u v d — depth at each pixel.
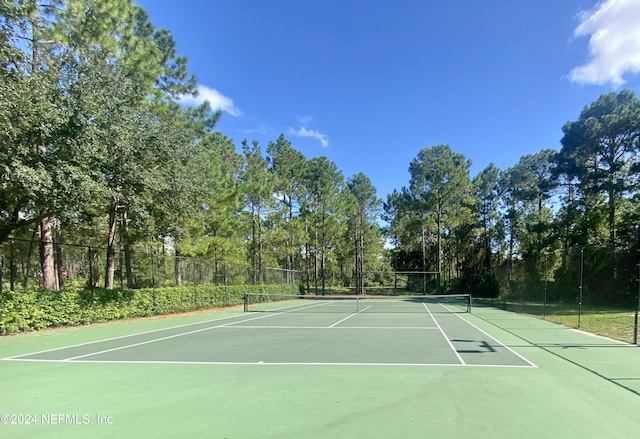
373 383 5.99
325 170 44.53
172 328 13.69
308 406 4.91
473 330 12.68
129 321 15.97
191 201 18.09
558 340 10.34
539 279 22.62
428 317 17.80
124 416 4.59
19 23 10.06
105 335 11.80
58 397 5.37
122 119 12.94
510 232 45.12
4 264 14.93
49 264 14.64
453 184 39.12
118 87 13.25
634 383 5.95
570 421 4.36
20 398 5.33
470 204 43.41
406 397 5.25
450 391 5.53
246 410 4.78
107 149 12.48
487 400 5.11
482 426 4.21
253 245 32.25
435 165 40.03
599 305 20.41
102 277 20.78
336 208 42.69
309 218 41.69
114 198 14.98
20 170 9.69
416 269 50.22
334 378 6.31
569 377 6.31
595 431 4.07
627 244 19.00
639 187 23.11
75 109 11.06
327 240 42.84
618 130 24.19
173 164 16.52
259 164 34.47
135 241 20.70
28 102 9.88
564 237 27.28
